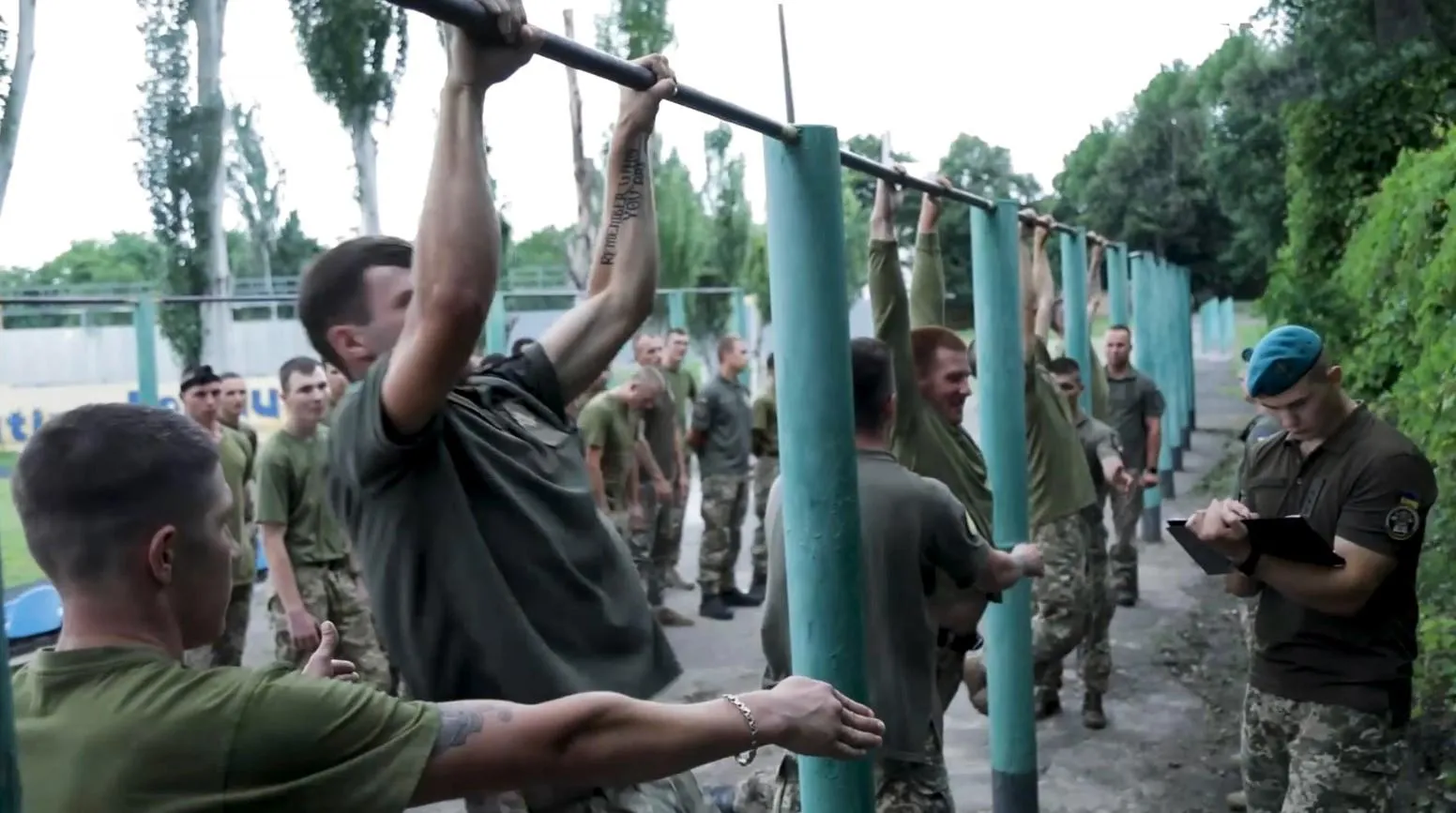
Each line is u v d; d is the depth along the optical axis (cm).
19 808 98
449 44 164
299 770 133
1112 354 819
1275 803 333
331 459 185
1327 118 884
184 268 1092
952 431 398
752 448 848
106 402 147
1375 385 643
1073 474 543
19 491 142
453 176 163
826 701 168
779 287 251
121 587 139
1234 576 330
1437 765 439
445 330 163
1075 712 604
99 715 132
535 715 145
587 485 203
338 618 549
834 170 248
